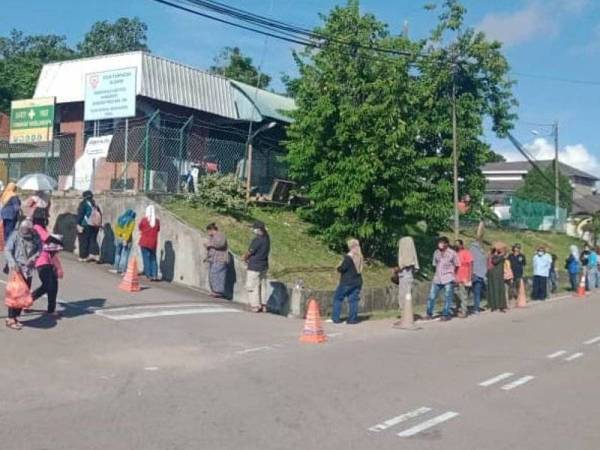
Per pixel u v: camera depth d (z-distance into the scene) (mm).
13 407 8242
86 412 8117
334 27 22438
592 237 52250
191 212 20656
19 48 61625
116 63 25812
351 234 21984
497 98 32969
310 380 10219
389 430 7758
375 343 14070
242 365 11195
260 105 27828
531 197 62406
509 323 18719
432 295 19062
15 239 12242
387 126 21219
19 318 12922
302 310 17109
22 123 25281
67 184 24938
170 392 9219
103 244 20641
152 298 16375
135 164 22984
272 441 7180
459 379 10695
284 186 24500
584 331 17250
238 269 18266
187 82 26531
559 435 7812
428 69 29422
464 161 31125
